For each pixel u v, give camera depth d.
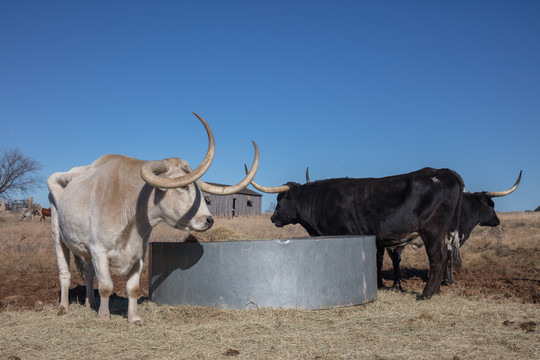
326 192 7.67
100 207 5.18
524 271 10.16
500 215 46.34
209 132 4.74
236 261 5.47
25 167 44.62
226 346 4.23
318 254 5.66
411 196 6.83
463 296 6.91
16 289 8.02
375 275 6.40
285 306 5.48
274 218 8.37
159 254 5.86
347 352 4.04
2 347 4.29
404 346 4.23
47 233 18.84
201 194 5.16
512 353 3.99
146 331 4.79
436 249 6.72
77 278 9.25
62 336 4.64
